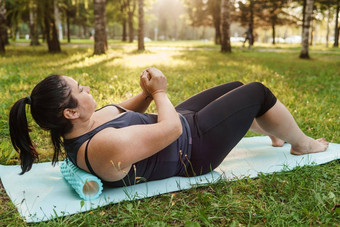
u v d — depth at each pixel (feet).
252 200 7.46
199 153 7.96
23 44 91.81
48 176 8.70
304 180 8.40
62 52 56.13
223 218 6.89
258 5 116.16
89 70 27.91
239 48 87.04
